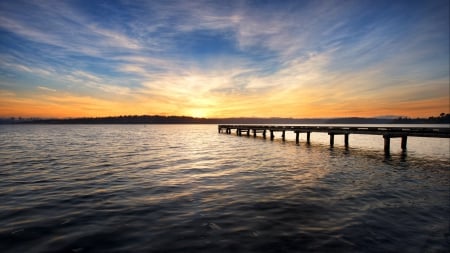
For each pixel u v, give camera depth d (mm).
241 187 11164
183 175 13805
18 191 10352
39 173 14133
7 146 30875
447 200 9500
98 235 6324
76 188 10875
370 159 20500
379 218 7582
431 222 7340
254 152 25531
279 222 7184
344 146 31484
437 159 20672
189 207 8453
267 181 12352
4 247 5703
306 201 9141
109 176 13422
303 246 5801
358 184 11859
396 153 24656
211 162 18688
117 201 9078
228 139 46719
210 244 5887
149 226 6887
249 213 7902
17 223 7039
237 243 5934
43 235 6309
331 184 11789
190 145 33844
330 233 6488
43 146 31109
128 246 5793
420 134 21828
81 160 19312
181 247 5746
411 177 13609
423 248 5805
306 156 22328
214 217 7559
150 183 11867
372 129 26172
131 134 66438
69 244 5863
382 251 5641
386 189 10977
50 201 9023
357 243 5977
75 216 7594
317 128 34000
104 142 38312
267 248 5703
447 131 19875
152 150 27172
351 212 8062
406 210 8328
